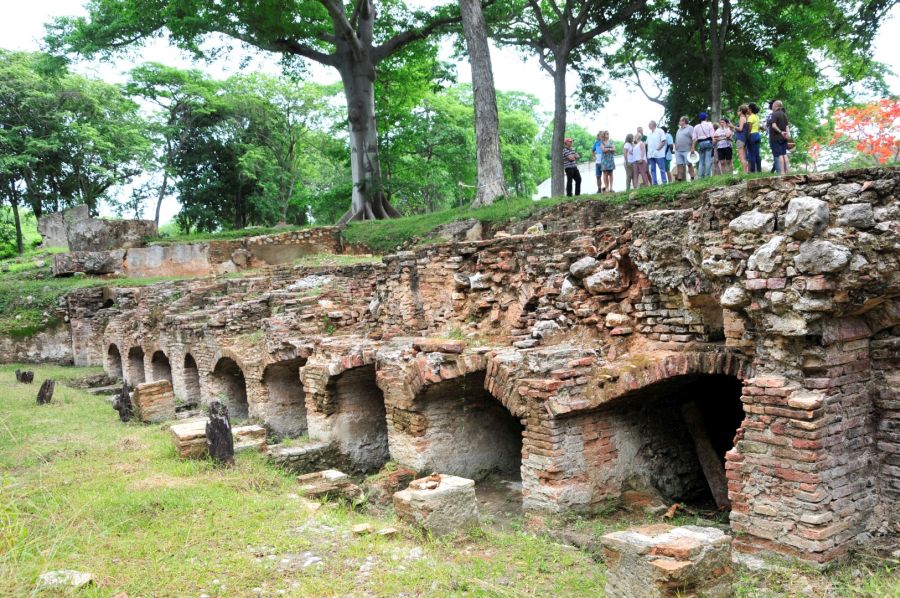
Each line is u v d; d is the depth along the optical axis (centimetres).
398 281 1252
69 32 2962
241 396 1595
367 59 2941
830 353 587
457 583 546
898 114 1502
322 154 4609
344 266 1584
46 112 3738
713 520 770
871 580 540
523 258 991
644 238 775
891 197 563
